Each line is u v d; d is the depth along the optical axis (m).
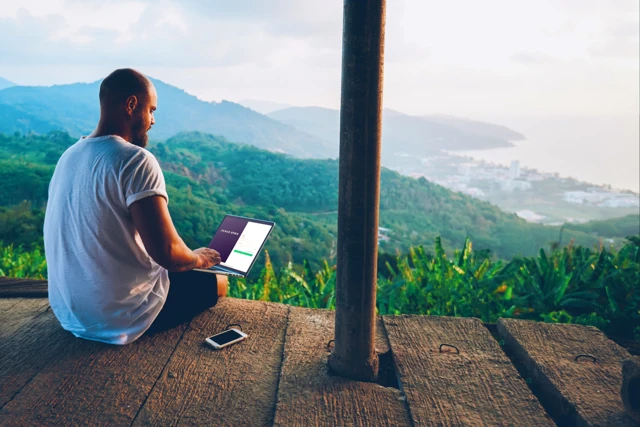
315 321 2.45
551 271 3.80
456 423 1.65
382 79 1.71
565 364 2.06
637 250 4.18
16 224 24.38
